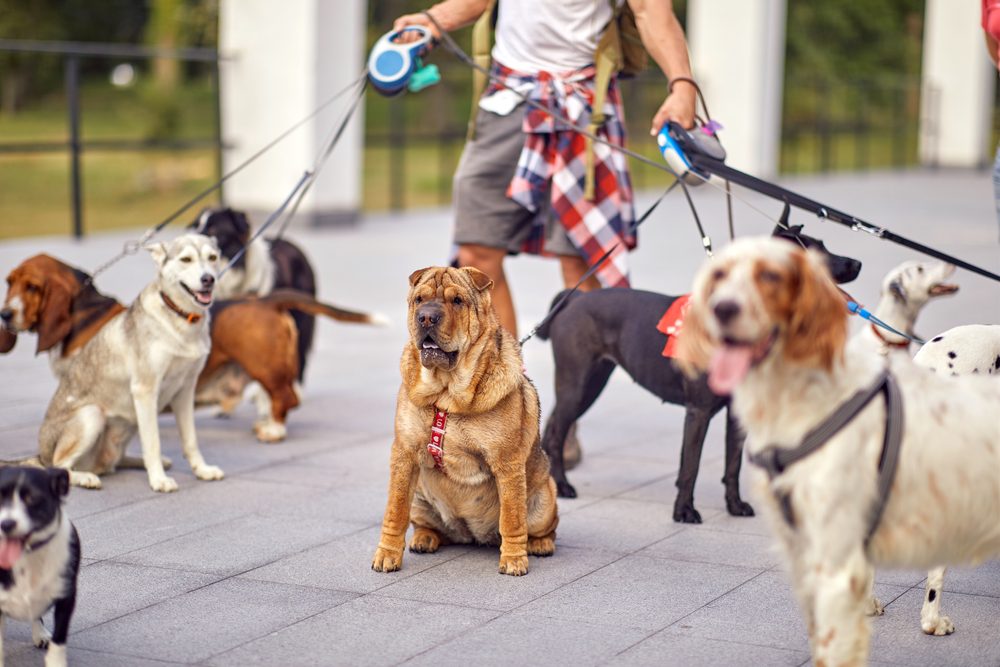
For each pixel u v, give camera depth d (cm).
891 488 410
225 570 593
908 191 2766
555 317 749
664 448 845
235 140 1900
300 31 1833
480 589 573
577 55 822
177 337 725
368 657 491
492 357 575
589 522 682
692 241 1900
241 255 910
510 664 484
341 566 602
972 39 3469
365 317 862
